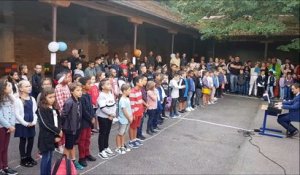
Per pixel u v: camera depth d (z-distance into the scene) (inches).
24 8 477.1
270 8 550.6
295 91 368.5
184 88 458.9
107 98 258.2
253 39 820.6
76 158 255.0
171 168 253.9
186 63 681.6
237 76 706.8
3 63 442.9
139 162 261.3
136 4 545.3
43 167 199.9
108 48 661.3
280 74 670.5
